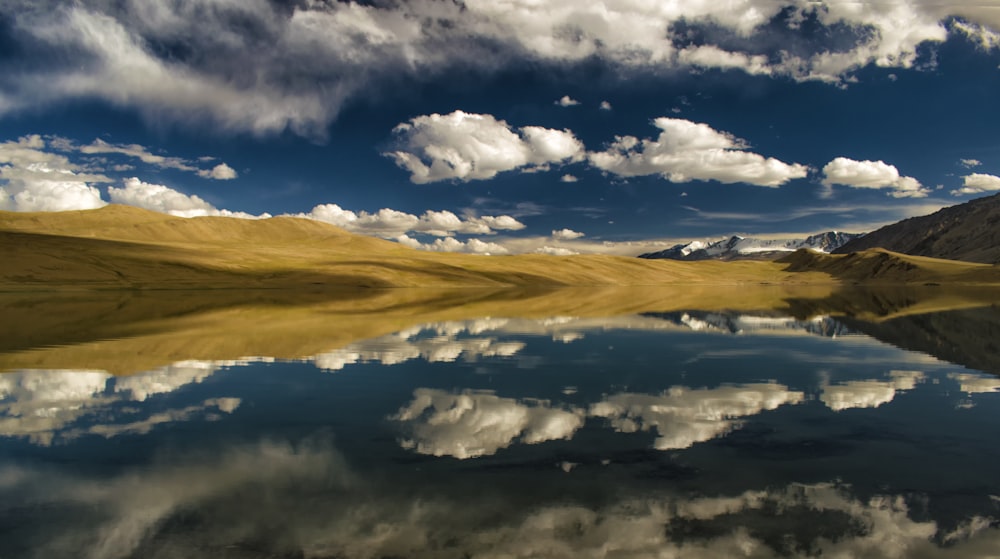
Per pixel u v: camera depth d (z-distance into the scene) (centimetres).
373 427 1437
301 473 1115
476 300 8450
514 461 1177
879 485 1048
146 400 1744
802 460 1184
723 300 8275
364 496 1000
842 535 856
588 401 1725
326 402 1716
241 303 7062
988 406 1662
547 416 1545
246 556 802
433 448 1266
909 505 963
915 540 841
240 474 1113
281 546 828
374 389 1898
